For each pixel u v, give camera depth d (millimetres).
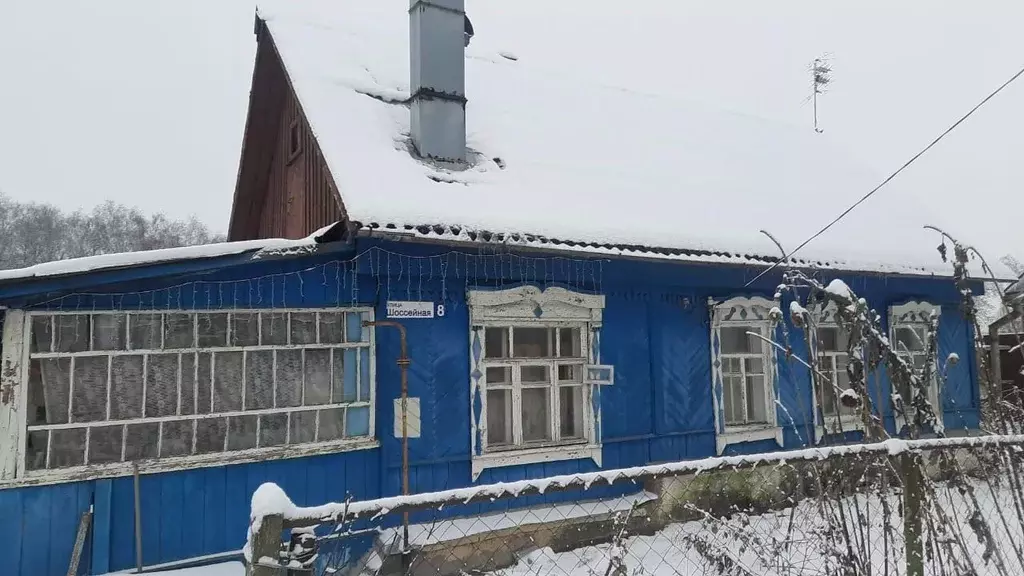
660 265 7707
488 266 6668
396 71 8414
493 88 9359
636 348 7500
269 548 2326
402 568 5469
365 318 6152
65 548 4930
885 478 3459
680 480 7059
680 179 9070
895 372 3885
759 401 8484
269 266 5766
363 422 6074
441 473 6289
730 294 8203
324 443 5867
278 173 9891
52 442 4996
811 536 3713
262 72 9039
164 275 5234
